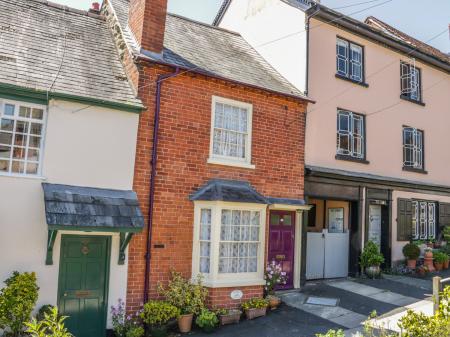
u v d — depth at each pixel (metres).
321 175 12.33
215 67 11.25
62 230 7.95
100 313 8.62
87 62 9.82
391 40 14.95
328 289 11.79
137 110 9.26
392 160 14.98
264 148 11.34
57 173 8.38
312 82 12.81
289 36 13.38
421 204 16.03
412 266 14.38
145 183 9.37
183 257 9.74
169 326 8.99
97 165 8.80
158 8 10.25
